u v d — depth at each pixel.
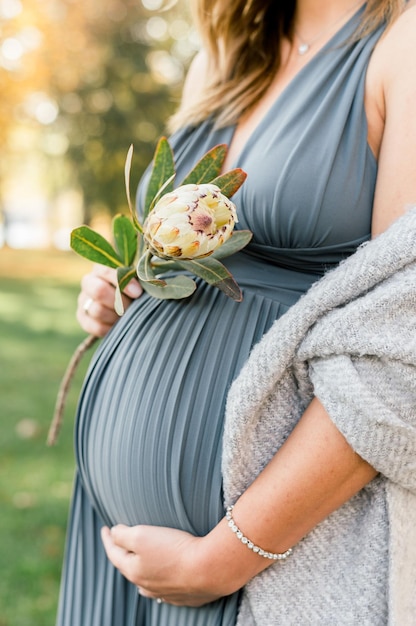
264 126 1.21
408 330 0.93
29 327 7.80
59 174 24.38
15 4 15.36
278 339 1.01
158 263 1.20
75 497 1.43
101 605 1.36
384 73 1.06
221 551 1.04
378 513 1.03
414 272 0.94
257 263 1.19
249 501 1.02
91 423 1.32
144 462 1.17
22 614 2.37
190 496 1.12
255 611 1.08
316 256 1.14
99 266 1.46
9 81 15.73
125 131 21.00
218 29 1.43
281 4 1.35
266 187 1.13
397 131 1.02
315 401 1.01
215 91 1.40
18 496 3.17
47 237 34.25
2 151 19.36
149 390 1.18
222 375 1.13
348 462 0.97
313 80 1.18
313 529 1.06
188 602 1.12
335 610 1.04
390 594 1.00
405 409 0.94
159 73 21.64
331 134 1.09
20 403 4.57
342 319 0.96
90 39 20.27
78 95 20.86
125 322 1.32
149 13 20.95
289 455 1.00
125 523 1.24
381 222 1.04
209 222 0.98
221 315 1.16
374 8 1.15
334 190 1.09
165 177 1.13
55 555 2.71
